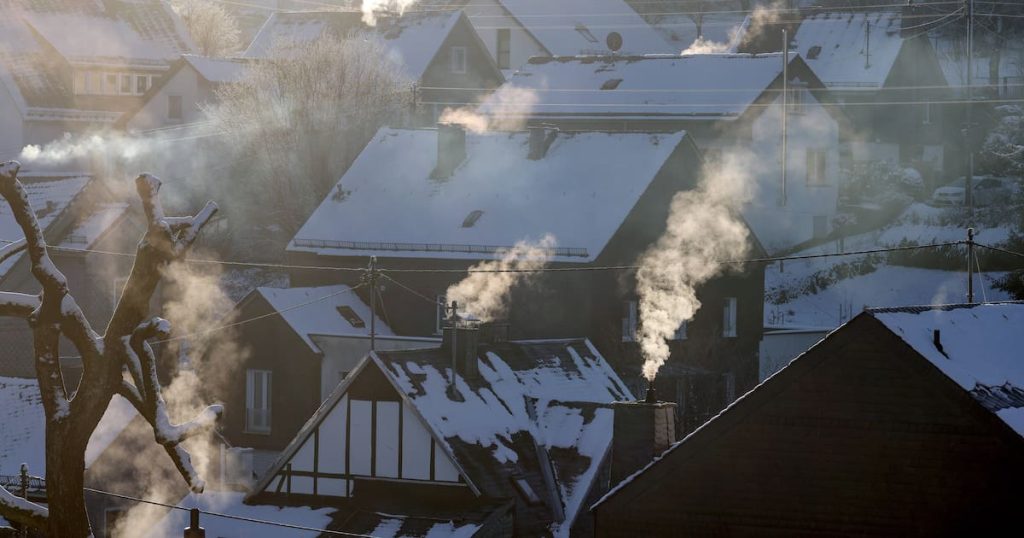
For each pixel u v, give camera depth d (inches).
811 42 6752.0
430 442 2482.8
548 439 2704.2
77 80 6648.6
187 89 6028.5
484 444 2541.8
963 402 1571.1
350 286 4143.7
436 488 2474.2
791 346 4296.3
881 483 1615.4
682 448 1701.5
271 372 3762.3
